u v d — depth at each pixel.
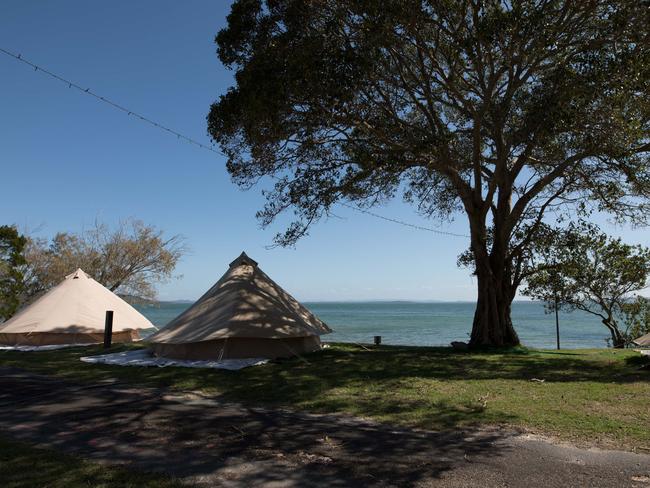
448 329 46.06
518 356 13.82
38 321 17.06
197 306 13.94
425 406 7.84
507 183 16.03
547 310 23.48
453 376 10.43
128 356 13.30
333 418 7.24
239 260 15.01
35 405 7.98
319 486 4.68
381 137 12.68
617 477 4.86
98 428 6.64
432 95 13.98
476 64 12.59
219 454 5.61
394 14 10.95
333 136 13.91
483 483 4.73
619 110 11.12
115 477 4.78
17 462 5.14
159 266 33.12
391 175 14.67
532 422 6.85
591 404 7.84
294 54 11.14
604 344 32.25
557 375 10.60
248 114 11.95
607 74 10.20
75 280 19.08
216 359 12.40
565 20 12.13
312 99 12.02
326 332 15.73
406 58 13.15
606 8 11.21
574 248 15.66
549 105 10.71
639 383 9.54
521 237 16.05
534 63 12.11
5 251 25.11
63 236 32.16
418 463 5.30
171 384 9.73
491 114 13.18
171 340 12.73
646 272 21.95
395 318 73.12
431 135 12.40
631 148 12.30
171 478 4.81
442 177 17.73
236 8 12.66
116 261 32.38
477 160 14.95
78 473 4.86
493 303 15.88
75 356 13.88
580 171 13.85
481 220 15.62
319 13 11.91
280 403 8.20
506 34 11.07
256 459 5.44
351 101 12.08
